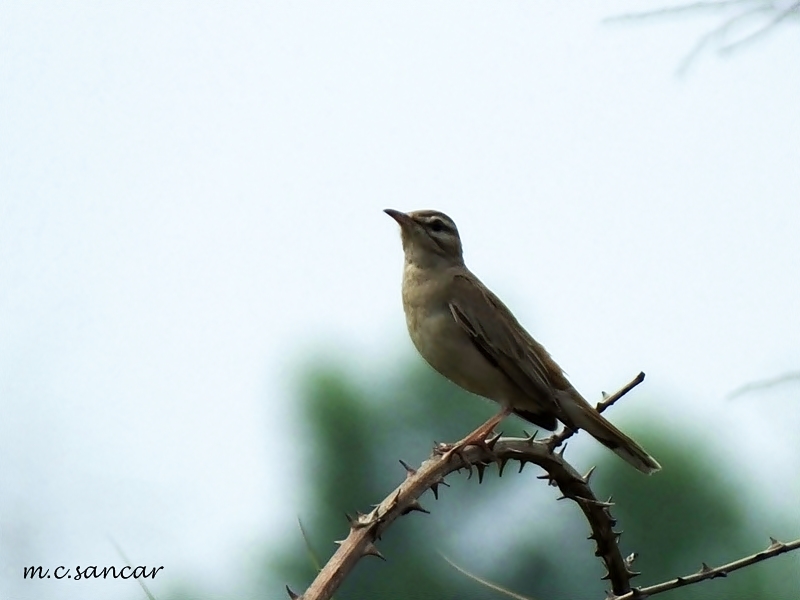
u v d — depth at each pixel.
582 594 14.95
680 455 14.42
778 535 12.72
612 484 14.98
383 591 14.98
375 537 5.82
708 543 13.93
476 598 14.85
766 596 13.17
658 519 14.34
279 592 13.66
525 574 15.06
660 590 6.53
